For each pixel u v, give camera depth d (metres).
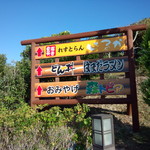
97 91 6.82
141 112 7.44
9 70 9.07
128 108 7.22
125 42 6.78
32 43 8.06
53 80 9.23
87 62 7.14
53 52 7.71
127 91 6.45
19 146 3.96
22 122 4.20
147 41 5.04
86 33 7.29
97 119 3.46
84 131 4.32
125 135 5.79
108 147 3.29
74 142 4.20
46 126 4.28
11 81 8.68
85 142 4.26
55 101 7.35
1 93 8.17
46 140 4.22
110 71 6.75
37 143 4.09
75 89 7.16
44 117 4.28
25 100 8.96
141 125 6.55
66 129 4.19
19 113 4.54
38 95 7.64
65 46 7.58
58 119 4.30
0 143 4.20
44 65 7.76
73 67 7.30
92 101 6.85
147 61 4.85
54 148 4.11
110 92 6.65
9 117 4.41
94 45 7.17
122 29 6.80
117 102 6.50
